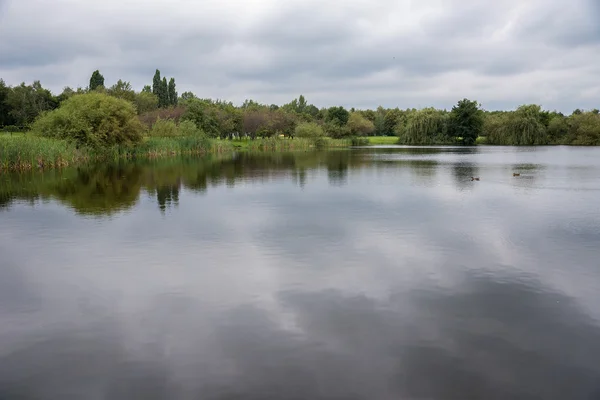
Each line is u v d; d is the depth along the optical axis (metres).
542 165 48.34
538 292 10.46
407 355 7.62
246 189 28.31
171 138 71.19
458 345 7.96
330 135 115.75
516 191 27.30
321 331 8.52
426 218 18.91
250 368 7.27
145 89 133.00
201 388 6.76
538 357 7.56
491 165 48.16
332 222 18.14
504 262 12.73
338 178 34.84
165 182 32.12
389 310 9.45
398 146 110.00
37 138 46.47
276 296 10.27
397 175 37.22
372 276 11.58
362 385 6.78
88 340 8.32
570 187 29.22
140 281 11.39
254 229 16.97
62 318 9.28
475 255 13.42
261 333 8.46
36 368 7.39
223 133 103.88
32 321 9.16
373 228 17.03
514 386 6.76
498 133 112.56
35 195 25.72
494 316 9.15
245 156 65.56
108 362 7.54
